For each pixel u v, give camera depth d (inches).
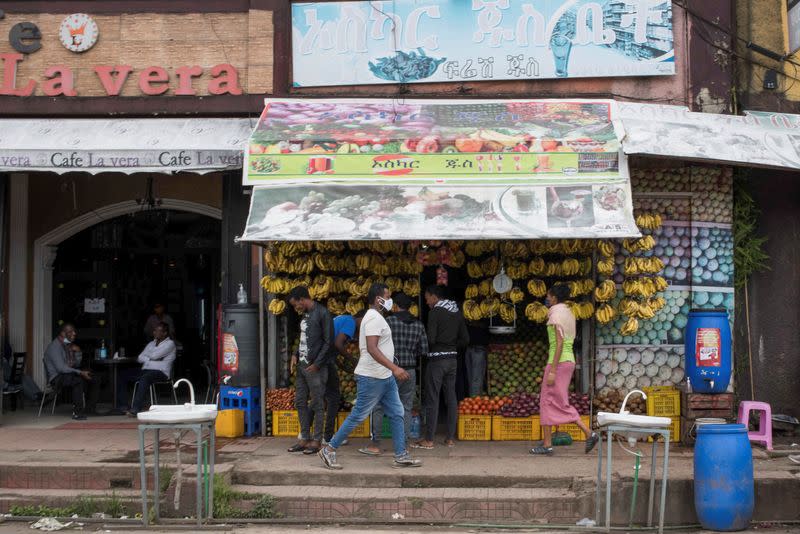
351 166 369.1
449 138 374.0
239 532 294.7
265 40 424.8
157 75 429.4
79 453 361.7
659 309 390.9
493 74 413.4
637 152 354.9
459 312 381.1
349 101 417.1
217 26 430.0
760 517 308.8
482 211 351.9
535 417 387.5
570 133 374.0
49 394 539.2
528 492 314.2
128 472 334.3
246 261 429.1
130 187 545.3
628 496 306.0
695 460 298.2
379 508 309.9
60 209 547.5
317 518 308.5
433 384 372.8
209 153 394.0
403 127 387.5
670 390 383.6
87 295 564.1
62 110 431.8
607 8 406.6
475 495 311.0
